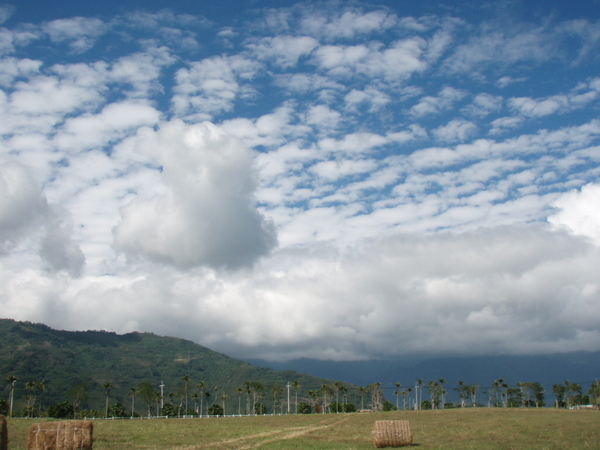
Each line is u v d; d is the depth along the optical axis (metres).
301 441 71.44
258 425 115.44
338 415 154.88
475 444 64.62
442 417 127.38
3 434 39.59
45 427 44.41
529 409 148.00
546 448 56.72
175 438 75.19
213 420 142.25
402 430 63.41
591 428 83.12
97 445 63.25
